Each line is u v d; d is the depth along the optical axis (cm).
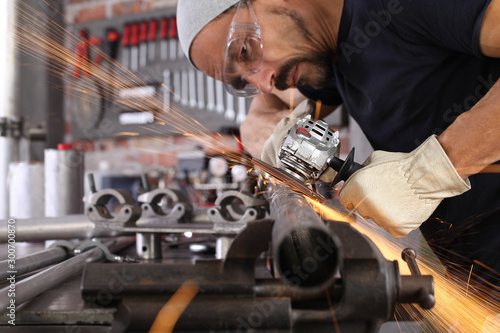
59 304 71
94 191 134
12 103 204
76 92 334
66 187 166
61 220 140
